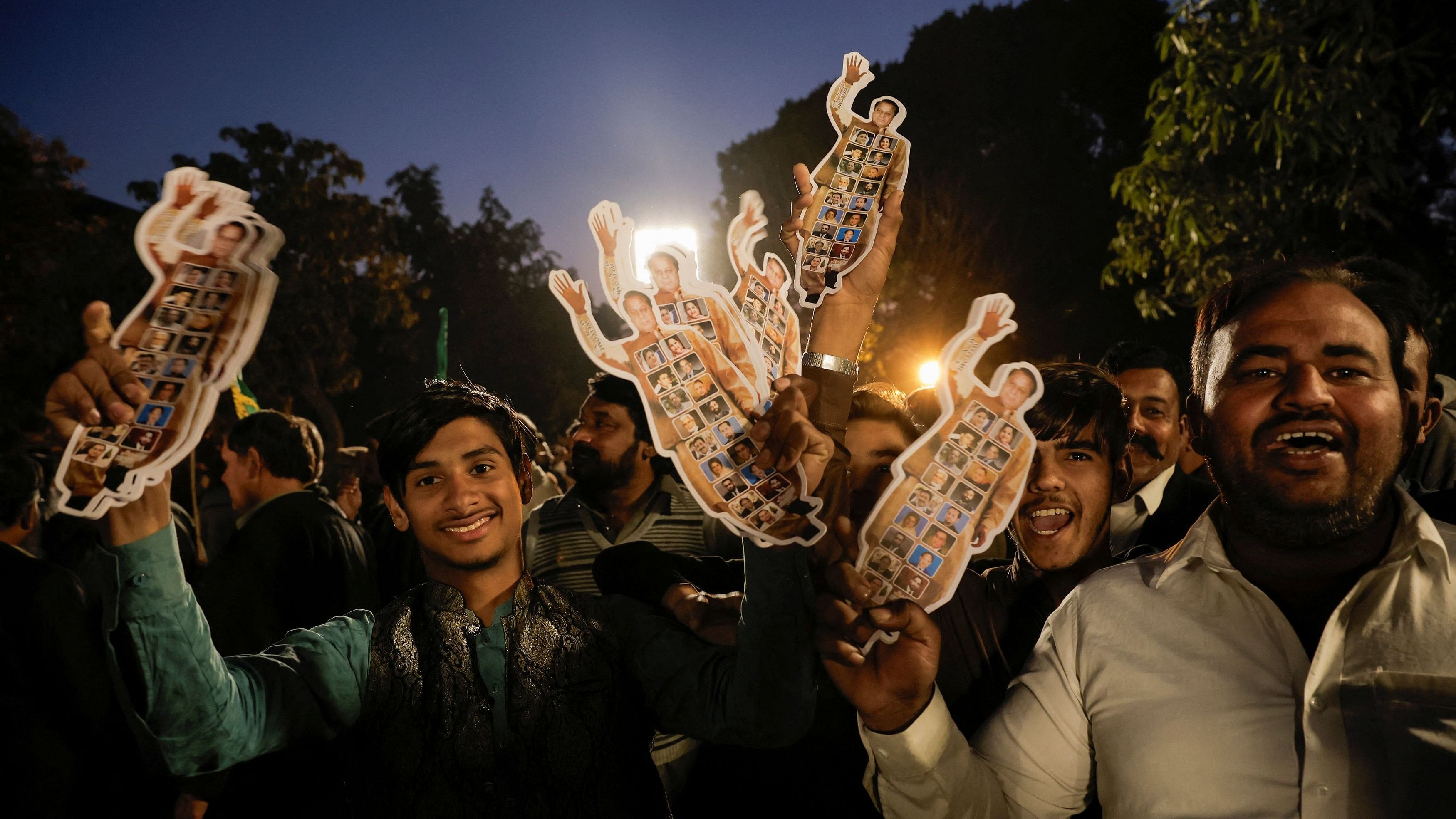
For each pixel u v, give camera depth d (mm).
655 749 2164
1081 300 21672
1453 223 6910
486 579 1627
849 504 1899
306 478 3564
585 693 1590
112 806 2783
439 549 1604
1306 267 1403
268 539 3283
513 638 1601
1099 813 1639
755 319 1541
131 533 1356
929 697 1441
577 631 1626
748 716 1497
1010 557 2801
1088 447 1998
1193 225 6945
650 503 3133
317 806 2578
